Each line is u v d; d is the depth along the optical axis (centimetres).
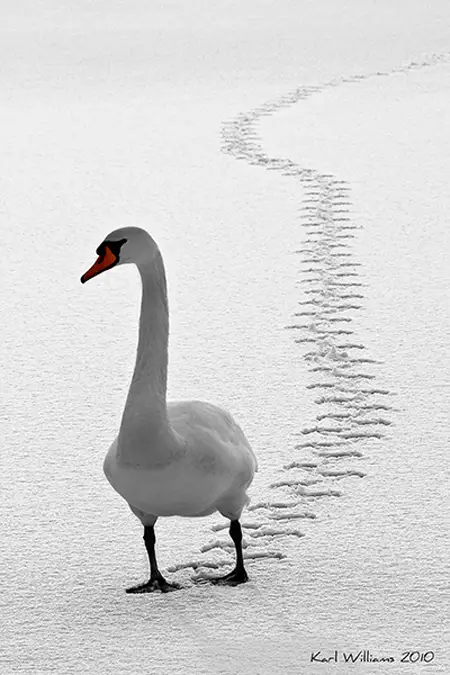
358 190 1780
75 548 666
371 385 949
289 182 1858
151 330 571
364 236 1489
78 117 2570
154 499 574
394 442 825
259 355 1032
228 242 1477
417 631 550
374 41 3944
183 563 643
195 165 2019
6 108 2709
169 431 564
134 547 667
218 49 3772
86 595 604
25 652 539
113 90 2969
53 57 3612
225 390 941
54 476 777
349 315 1152
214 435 582
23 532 689
